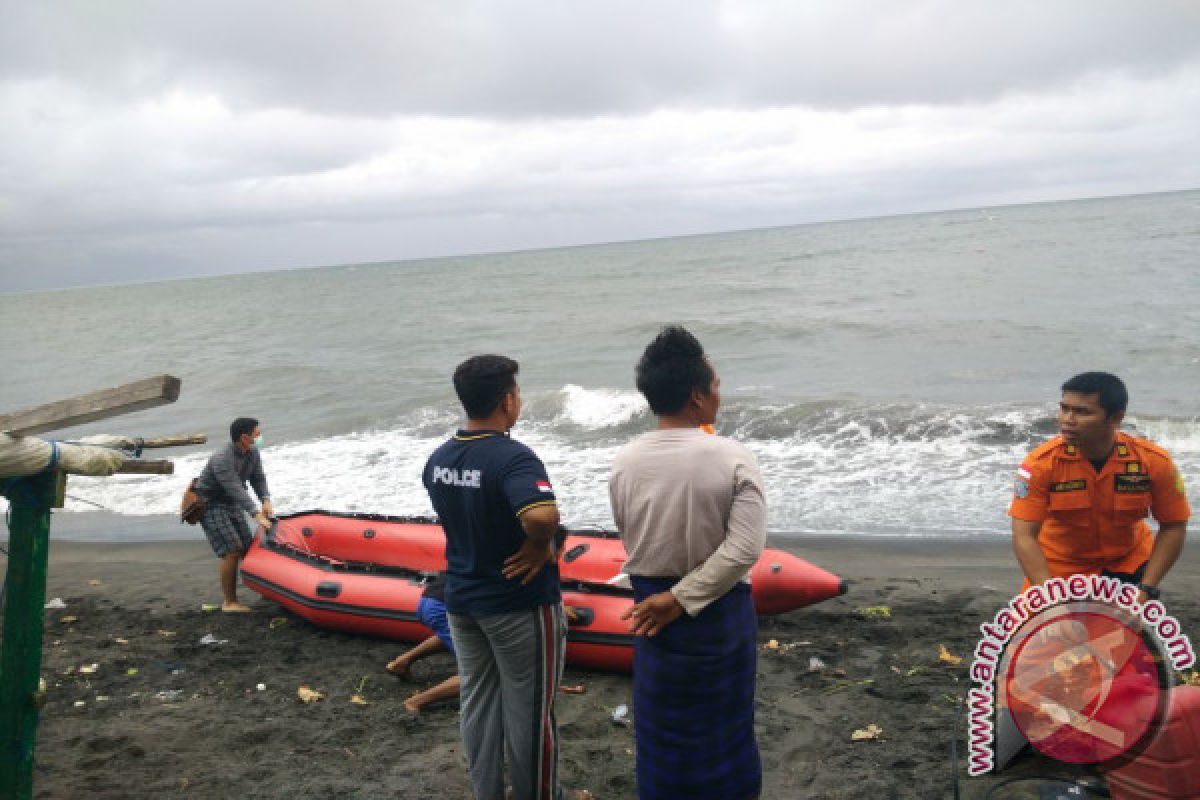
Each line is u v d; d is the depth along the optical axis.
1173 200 100.44
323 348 30.75
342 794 3.82
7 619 2.94
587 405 15.30
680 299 37.25
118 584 8.09
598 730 4.43
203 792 3.87
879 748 4.03
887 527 8.83
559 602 3.23
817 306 29.73
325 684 5.16
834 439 12.42
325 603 5.93
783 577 5.68
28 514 2.93
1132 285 27.17
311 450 14.13
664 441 2.78
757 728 4.35
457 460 3.12
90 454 2.91
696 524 2.68
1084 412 3.17
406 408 17.23
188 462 14.29
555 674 3.22
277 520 7.08
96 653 5.83
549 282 58.00
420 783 3.89
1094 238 47.84
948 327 21.92
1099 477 3.26
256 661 5.60
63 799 3.83
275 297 76.25
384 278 98.50
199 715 4.76
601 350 24.06
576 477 11.23
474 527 3.08
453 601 3.20
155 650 5.86
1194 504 8.80
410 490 11.16
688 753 2.74
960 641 5.40
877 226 122.56
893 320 23.91
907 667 5.01
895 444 11.97
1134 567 3.40
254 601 7.11
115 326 55.19
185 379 24.31
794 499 10.00
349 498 10.97
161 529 10.67
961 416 12.50
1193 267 30.22
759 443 12.60
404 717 4.61
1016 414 12.45
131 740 4.41
